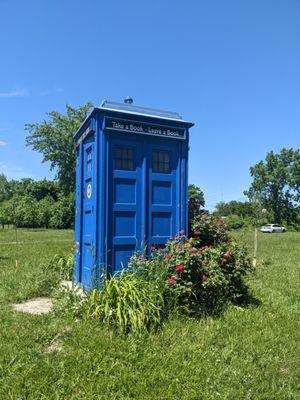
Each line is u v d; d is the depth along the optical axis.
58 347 3.02
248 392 2.61
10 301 4.37
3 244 13.53
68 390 2.46
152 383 2.59
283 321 4.06
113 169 4.28
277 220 43.72
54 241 15.29
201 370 2.80
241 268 4.40
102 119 4.25
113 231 4.24
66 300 3.84
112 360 2.82
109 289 3.57
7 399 2.34
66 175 32.78
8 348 2.92
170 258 3.94
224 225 4.84
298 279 6.73
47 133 32.12
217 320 3.83
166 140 4.55
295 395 2.65
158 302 3.59
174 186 4.60
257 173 44.53
